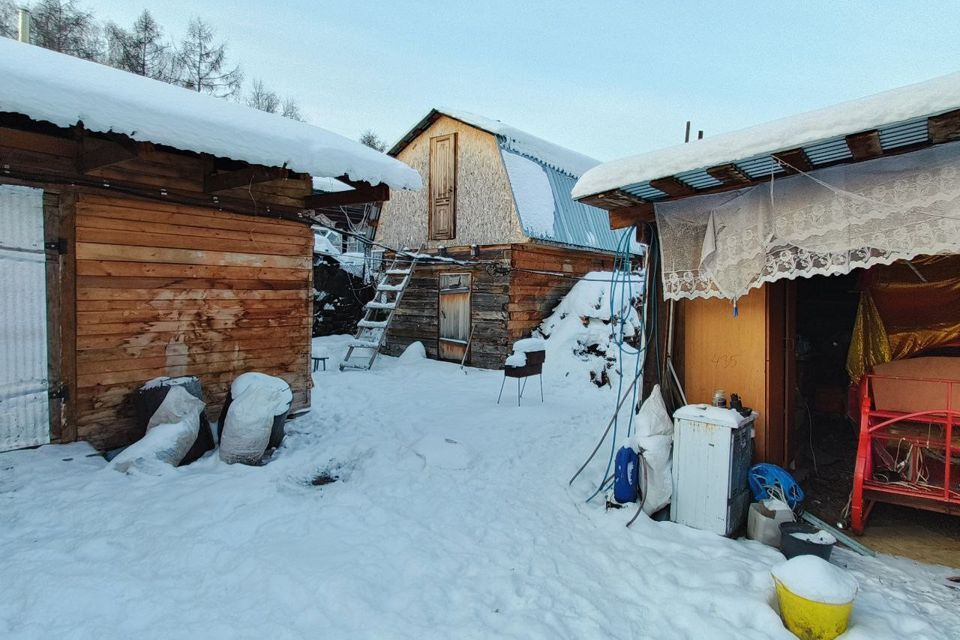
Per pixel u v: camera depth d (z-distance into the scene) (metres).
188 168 4.73
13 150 3.79
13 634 2.07
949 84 2.23
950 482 3.44
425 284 11.13
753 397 3.80
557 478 4.27
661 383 4.19
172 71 22.77
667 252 3.79
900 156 2.78
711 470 3.35
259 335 5.34
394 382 8.48
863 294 4.09
